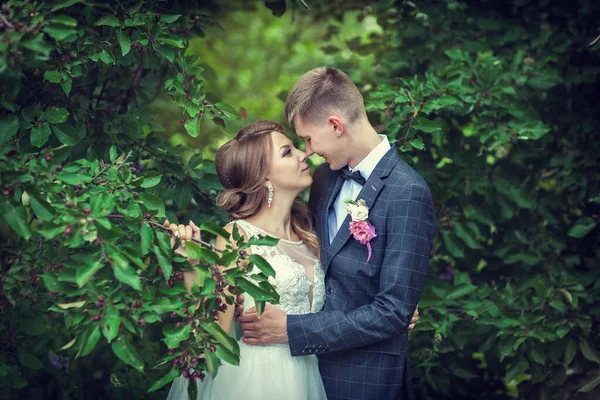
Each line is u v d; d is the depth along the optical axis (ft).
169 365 7.27
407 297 8.41
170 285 7.75
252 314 8.48
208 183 10.39
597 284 10.94
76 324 6.73
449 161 12.29
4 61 6.53
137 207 7.16
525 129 10.82
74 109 9.37
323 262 9.05
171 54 8.55
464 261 12.10
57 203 6.82
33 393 10.19
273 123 9.27
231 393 8.68
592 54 11.60
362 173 8.96
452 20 12.10
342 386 8.80
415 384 11.64
